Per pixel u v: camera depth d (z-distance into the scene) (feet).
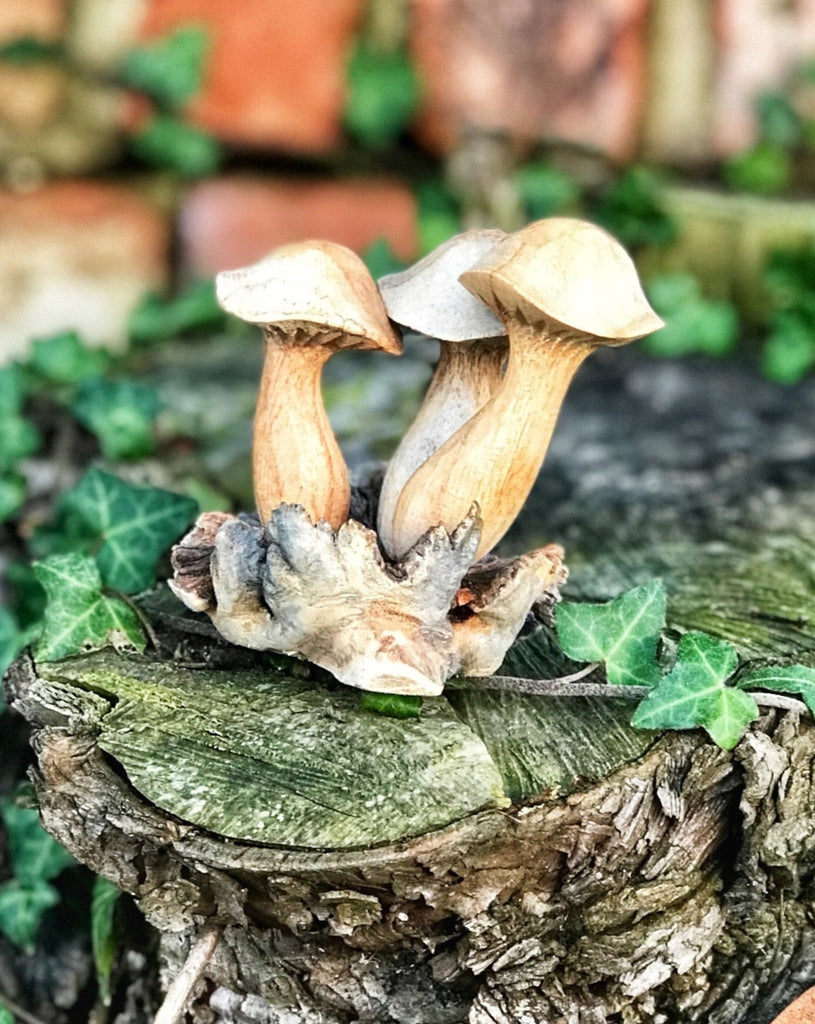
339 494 1.19
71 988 1.60
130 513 1.47
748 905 1.26
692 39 2.79
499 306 1.05
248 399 2.25
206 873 1.13
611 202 2.56
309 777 1.10
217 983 1.28
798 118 2.80
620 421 2.11
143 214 2.75
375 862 1.04
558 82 2.82
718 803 1.21
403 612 1.11
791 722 1.20
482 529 1.14
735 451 1.96
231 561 1.11
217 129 2.80
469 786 1.09
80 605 1.27
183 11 2.71
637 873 1.18
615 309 1.02
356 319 1.08
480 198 2.80
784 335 2.30
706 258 2.54
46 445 2.09
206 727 1.15
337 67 2.81
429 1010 1.21
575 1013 1.19
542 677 1.26
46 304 2.72
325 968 1.20
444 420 1.19
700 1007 1.25
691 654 1.20
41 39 2.67
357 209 2.83
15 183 2.67
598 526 1.70
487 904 1.14
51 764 1.14
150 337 2.62
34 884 1.52
